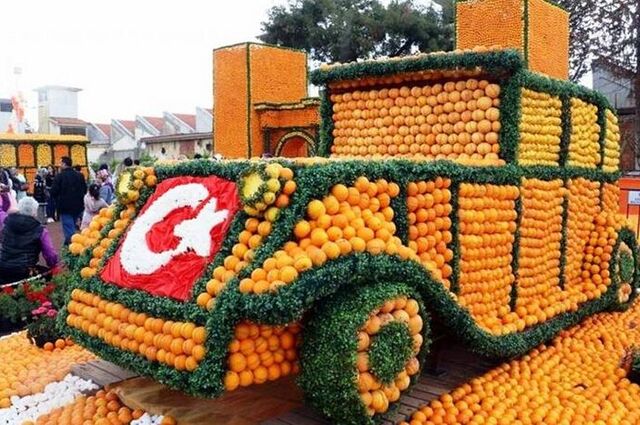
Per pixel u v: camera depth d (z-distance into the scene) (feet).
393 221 14.99
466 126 19.62
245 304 12.14
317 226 13.33
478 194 17.34
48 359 19.98
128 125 179.42
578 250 22.75
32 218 27.91
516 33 26.35
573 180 22.29
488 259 17.80
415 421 14.49
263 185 13.23
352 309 12.77
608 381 17.95
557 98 21.33
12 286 26.89
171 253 14.62
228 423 14.05
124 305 14.58
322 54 97.35
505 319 18.33
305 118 64.69
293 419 14.12
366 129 22.18
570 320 20.94
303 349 13.07
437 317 15.30
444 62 19.40
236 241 13.75
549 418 15.48
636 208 38.09
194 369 12.38
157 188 16.65
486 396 16.20
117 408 15.62
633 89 77.41
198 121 162.50
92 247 17.22
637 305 26.45
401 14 93.50
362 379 12.70
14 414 16.19
